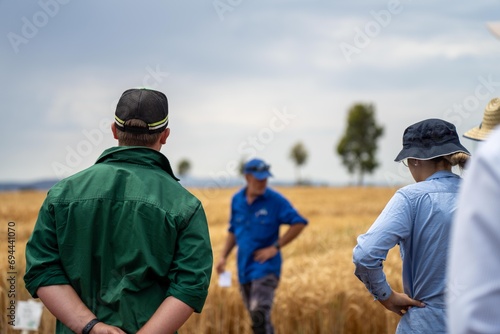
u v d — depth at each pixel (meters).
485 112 3.84
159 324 3.05
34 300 8.23
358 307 8.80
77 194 3.19
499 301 1.57
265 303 8.33
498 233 1.58
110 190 3.18
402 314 3.84
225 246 8.93
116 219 3.15
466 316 1.60
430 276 3.68
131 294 3.12
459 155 3.78
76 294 3.17
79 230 3.14
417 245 3.71
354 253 3.71
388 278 8.51
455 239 1.68
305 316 9.08
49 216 3.19
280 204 8.48
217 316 9.21
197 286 3.11
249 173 8.45
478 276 1.59
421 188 3.74
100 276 3.15
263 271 8.34
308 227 12.41
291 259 10.72
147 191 3.18
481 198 1.61
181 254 3.16
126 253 3.12
